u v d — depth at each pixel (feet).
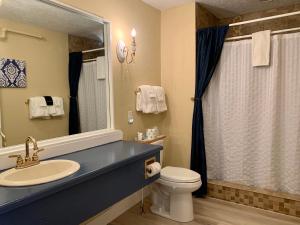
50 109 6.13
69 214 4.12
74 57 6.68
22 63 5.51
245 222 7.39
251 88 8.51
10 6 5.22
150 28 9.39
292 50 7.83
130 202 8.46
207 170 9.53
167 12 9.86
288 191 8.14
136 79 8.71
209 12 10.28
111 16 7.50
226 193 8.85
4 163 4.90
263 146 8.46
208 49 8.89
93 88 7.23
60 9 6.20
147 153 6.06
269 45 7.96
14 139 5.40
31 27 5.64
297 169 7.93
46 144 5.72
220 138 9.32
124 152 5.99
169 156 10.28
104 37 7.45
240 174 8.98
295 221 7.39
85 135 6.82
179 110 9.86
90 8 6.77
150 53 9.45
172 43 9.82
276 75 7.97
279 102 8.13
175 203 7.60
